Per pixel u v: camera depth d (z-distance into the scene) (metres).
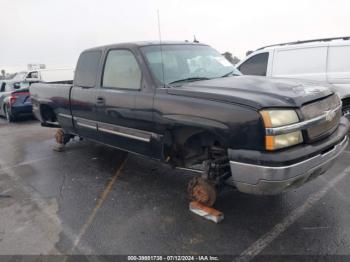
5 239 3.19
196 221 3.33
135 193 4.11
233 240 2.97
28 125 9.91
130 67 3.90
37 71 12.91
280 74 6.64
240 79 3.59
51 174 5.00
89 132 4.80
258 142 2.65
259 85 3.17
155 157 3.67
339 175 4.33
